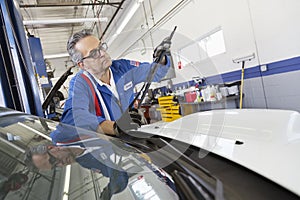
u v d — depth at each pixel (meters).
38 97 1.56
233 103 3.05
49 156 0.62
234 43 3.22
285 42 2.50
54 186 0.50
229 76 3.45
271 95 2.81
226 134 0.91
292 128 0.80
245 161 0.66
